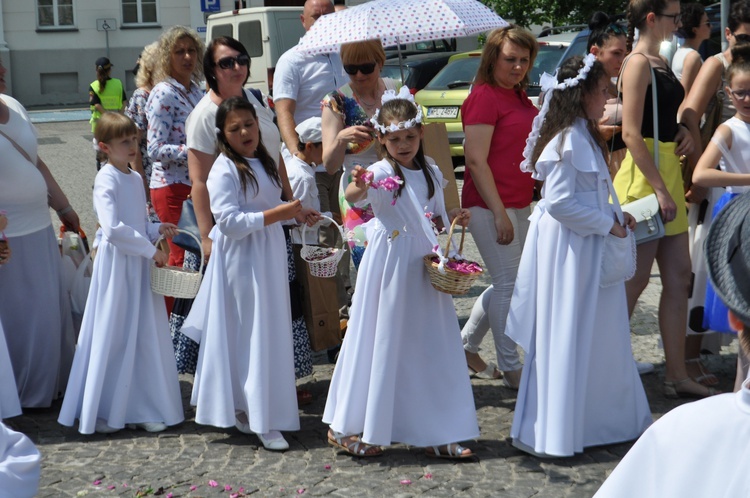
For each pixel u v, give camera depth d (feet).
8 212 16.37
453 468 14.02
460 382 14.38
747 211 5.33
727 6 25.12
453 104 39.73
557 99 13.93
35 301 16.65
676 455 5.54
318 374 18.49
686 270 16.44
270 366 14.90
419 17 17.33
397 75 48.29
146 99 21.97
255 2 89.66
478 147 16.19
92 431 15.30
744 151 16.03
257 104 16.72
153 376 15.69
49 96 90.33
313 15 22.22
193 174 16.33
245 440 15.26
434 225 14.08
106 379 15.61
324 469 14.05
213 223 16.56
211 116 16.19
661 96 15.97
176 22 90.89
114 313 15.42
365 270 14.15
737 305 5.23
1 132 16.29
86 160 51.83
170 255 19.60
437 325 14.26
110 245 15.49
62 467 14.20
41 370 16.72
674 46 20.22
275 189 15.28
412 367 14.21
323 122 17.17
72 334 17.60
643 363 17.98
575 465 14.05
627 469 5.70
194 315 15.20
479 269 13.74
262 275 14.78
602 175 14.03
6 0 88.02
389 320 13.92
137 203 15.92
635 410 14.74
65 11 89.56
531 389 14.39
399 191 13.91
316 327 16.69
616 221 14.23
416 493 13.16
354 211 17.07
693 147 16.47
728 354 19.22
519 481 13.53
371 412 13.94
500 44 16.15
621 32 17.92
